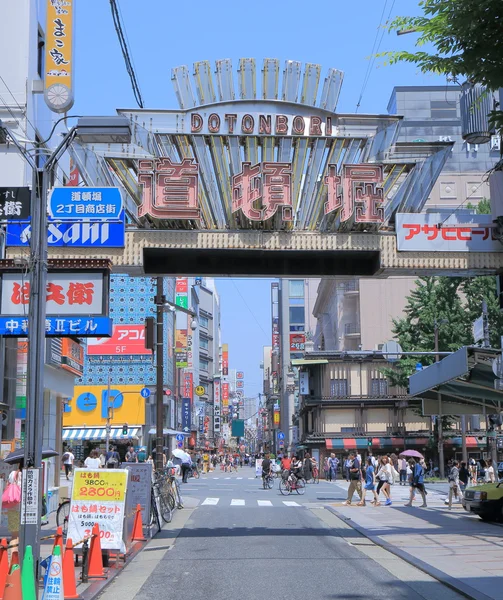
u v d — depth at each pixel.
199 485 44.16
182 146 17.62
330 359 63.41
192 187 17.16
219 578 12.51
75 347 29.38
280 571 13.09
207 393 123.75
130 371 58.69
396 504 29.19
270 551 15.66
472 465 44.44
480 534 18.17
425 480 47.38
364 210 17.47
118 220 17.14
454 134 90.44
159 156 17.56
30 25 24.55
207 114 17.61
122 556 14.59
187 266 18.72
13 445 21.67
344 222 17.67
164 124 17.59
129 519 17.45
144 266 18.47
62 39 19.64
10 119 23.69
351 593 11.05
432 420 54.75
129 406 57.91
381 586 11.60
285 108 17.72
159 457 28.39
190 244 17.50
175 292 75.69
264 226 17.69
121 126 12.88
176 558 14.91
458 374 20.05
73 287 15.07
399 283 73.69
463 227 18.11
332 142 17.88
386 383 63.12
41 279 12.32
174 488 26.62
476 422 53.78
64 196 17.22
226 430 140.50
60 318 14.98
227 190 17.64
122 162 17.62
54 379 27.22
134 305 61.47
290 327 110.44
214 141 17.62
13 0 24.36
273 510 26.38
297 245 17.73
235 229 17.70
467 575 12.22
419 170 18.05
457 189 81.62
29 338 12.11
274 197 17.14
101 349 58.69
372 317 73.19
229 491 38.38
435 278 51.28
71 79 19.62
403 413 62.81
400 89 91.69
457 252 18.05
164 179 17.19
